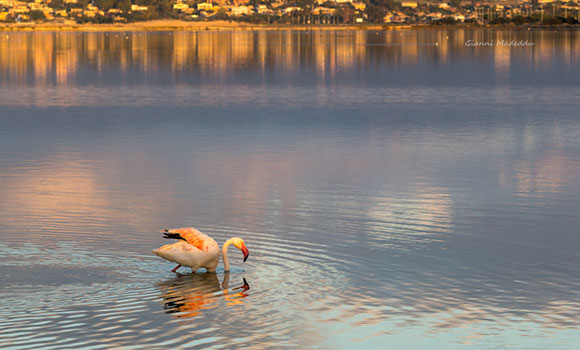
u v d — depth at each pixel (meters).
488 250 15.02
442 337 10.95
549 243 15.56
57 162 24.98
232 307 12.01
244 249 14.03
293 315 11.70
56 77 74.19
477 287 12.91
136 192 20.23
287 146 29.08
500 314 11.76
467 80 72.38
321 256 14.62
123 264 14.06
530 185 21.61
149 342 10.71
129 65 97.38
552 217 17.77
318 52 139.50
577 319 11.55
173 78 74.31
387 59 115.44
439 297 12.45
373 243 15.49
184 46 165.75
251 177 22.61
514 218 17.66
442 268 13.90
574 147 29.19
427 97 53.38
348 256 14.59
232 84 66.56
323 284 13.06
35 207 18.34
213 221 17.17
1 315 11.52
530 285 13.02
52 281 13.04
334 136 32.16
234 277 13.47
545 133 33.47
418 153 27.61
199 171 23.53
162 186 21.11
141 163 24.91
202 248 13.60
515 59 111.69
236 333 11.04
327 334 11.03
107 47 156.12
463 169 24.23
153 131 33.53
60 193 20.06
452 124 36.97
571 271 13.77
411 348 10.59
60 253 14.60
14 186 20.95
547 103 48.59
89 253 14.66
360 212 18.12
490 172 23.72
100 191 20.36
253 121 37.75
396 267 13.96
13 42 182.38
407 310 11.90
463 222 17.22
